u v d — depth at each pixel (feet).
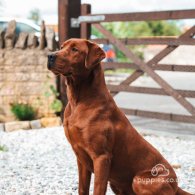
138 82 68.90
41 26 31.83
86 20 32.42
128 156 13.28
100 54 12.98
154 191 13.00
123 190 13.98
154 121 33.71
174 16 28.55
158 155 13.62
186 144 26.73
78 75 13.00
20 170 20.57
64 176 19.58
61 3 32.78
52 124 31.42
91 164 13.41
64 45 13.30
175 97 28.84
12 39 31.78
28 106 32.14
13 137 28.12
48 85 31.94
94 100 12.97
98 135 12.73
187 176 19.72
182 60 92.53
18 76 32.01
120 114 13.39
